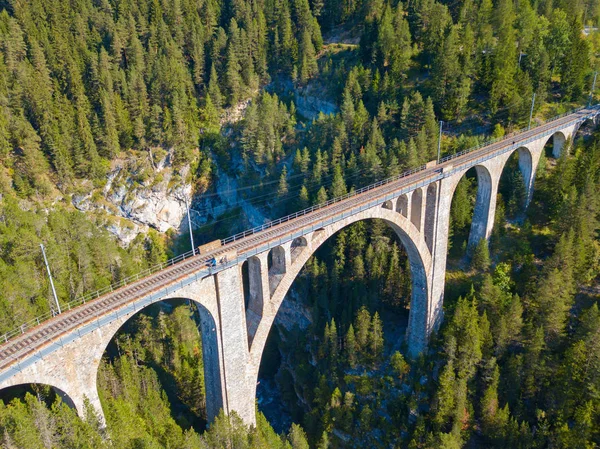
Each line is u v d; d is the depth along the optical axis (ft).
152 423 143.02
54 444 106.32
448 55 274.98
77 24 343.26
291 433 166.50
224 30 380.17
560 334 175.94
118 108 305.12
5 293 154.30
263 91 367.66
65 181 288.92
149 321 204.95
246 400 155.63
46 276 182.91
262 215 309.01
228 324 142.82
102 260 216.33
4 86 286.46
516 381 170.40
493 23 324.19
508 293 200.44
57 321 117.91
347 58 363.97
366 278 228.84
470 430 168.35
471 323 177.78
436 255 200.75
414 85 307.37
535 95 264.52
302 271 249.96
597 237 208.23
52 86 308.40
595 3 379.55
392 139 271.28
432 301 204.74
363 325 203.21
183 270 136.15
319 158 256.52
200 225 337.31
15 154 284.00
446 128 280.51
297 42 375.86
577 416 149.28
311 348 229.25
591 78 290.76
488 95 285.02
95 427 112.68
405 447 177.68
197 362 196.34
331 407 190.08
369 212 172.86
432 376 190.08
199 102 352.28
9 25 306.96
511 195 240.94
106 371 159.12
